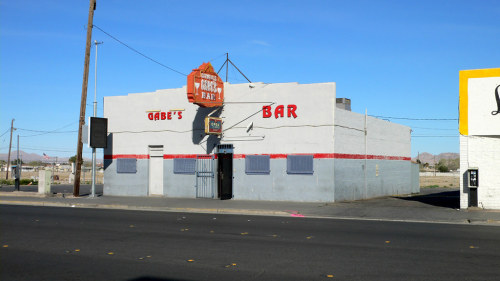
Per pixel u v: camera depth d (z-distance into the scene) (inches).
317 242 492.4
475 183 815.7
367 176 1140.5
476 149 825.5
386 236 536.7
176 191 1120.2
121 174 1195.3
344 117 1018.7
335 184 968.3
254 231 579.8
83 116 1145.4
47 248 460.1
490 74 811.4
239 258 407.5
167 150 1136.2
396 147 1362.0
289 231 580.1
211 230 589.3
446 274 346.6
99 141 1144.8
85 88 1144.2
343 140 1010.1
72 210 876.6
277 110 1011.9
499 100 806.5
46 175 1181.7
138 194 1169.4
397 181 1357.0
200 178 1091.9
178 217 752.3
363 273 350.3
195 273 353.1
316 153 973.8
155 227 618.5
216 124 1032.8
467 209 820.0
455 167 5393.7
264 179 1019.3
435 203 958.4
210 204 941.2
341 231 580.7
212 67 1024.2
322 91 972.6
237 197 1045.2
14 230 588.4
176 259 404.5
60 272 358.9
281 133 1007.6
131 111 1190.3
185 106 1117.1
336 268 367.2
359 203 951.0
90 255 424.2
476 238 522.3
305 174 982.4
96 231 578.9
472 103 824.9
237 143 1049.5
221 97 1053.8
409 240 506.6
